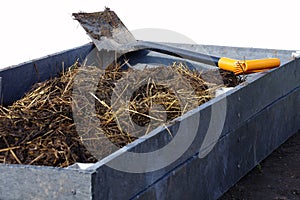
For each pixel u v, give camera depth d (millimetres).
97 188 2930
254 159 4559
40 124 3838
